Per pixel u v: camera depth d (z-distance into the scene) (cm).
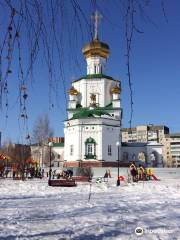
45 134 6794
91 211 1320
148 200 1766
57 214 1242
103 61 7506
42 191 2411
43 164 7244
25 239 843
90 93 7288
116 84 7356
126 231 934
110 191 2469
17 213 1270
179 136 16525
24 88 484
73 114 7206
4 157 5284
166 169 5984
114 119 6844
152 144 8075
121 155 7725
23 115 498
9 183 3450
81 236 875
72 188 2691
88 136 6662
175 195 2083
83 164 6550
